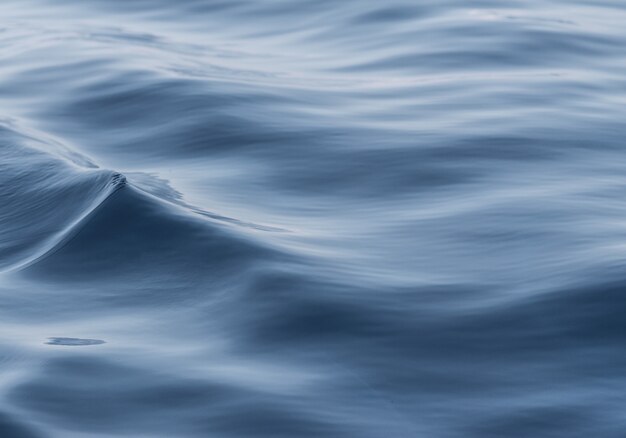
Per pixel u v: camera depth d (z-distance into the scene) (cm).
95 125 2134
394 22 2919
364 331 1198
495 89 2275
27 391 1072
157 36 2930
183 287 1330
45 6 3347
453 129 1981
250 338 1191
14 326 1246
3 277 1387
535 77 2383
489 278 1328
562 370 1110
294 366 1128
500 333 1190
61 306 1303
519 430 1008
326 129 2000
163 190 1662
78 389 1081
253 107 2144
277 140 1942
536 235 1459
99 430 1009
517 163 1791
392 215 1574
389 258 1403
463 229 1497
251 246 1412
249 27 3017
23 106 2283
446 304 1259
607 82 2353
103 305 1301
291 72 2500
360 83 2380
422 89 2302
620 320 1200
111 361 1142
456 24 2838
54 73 2511
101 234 1467
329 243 1456
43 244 1487
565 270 1328
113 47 2748
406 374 1112
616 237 1436
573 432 1003
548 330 1190
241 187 1712
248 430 1009
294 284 1300
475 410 1043
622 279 1283
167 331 1222
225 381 1095
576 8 3064
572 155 1836
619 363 1120
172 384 1090
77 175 1681
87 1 3372
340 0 3167
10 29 3059
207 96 2209
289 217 1577
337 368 1123
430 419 1028
